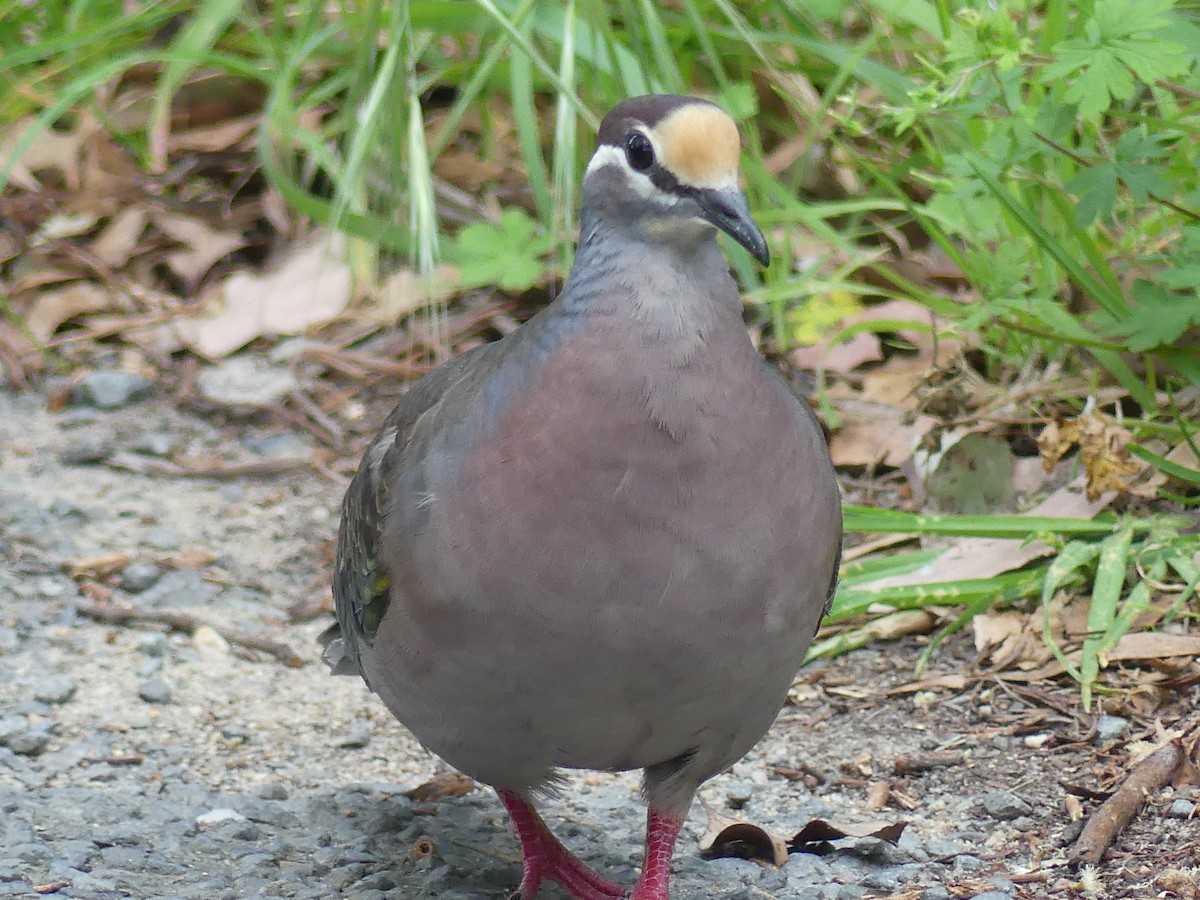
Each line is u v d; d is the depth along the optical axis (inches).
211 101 608.7
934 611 406.6
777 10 535.5
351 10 568.7
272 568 459.5
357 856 327.6
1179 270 376.5
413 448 286.0
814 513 271.9
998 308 413.4
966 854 319.3
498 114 592.7
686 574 260.5
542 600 261.9
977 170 390.6
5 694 392.2
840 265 526.0
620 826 351.3
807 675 396.8
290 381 538.0
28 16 601.0
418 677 282.5
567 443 258.5
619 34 525.0
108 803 343.3
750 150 498.3
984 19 380.2
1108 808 316.5
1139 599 371.2
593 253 267.9
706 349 260.8
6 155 600.7
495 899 319.3
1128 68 394.6
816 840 328.5
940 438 437.4
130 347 556.7
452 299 557.9
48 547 462.3
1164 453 414.3
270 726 388.2
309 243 576.1
